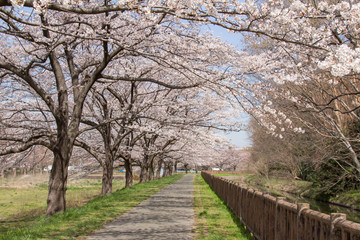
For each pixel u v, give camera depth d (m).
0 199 20.64
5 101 12.84
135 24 9.79
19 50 11.53
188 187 24.12
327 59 4.88
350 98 10.53
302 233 4.11
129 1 5.16
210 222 8.71
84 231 7.18
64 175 10.28
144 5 5.72
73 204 14.57
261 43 11.48
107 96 18.05
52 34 11.26
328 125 11.26
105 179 16.72
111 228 7.59
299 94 9.67
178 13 5.24
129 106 15.48
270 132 8.22
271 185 28.72
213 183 20.88
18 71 9.74
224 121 17.16
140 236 6.71
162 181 32.53
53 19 10.90
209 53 10.98
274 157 27.62
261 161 30.34
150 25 9.62
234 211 10.19
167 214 9.95
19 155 14.65
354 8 4.82
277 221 5.24
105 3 9.47
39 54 11.56
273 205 5.54
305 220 4.02
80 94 10.84
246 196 8.02
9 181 34.59
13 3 4.58
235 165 80.06
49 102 10.28
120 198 14.46
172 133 16.64
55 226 7.76
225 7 5.76
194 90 16.03
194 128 15.69
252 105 8.32
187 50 10.66
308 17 5.35
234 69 9.48
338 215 3.25
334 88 9.97
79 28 10.89
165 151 25.11
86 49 13.36
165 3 5.79
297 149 21.31
